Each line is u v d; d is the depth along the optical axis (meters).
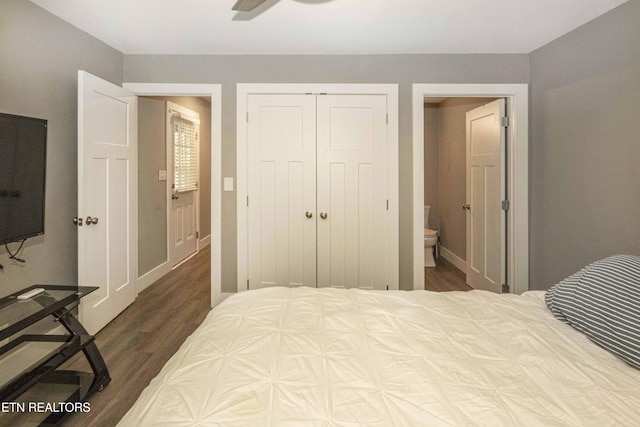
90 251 2.51
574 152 2.56
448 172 4.86
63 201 2.46
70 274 2.54
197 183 5.35
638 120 2.04
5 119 1.84
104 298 2.71
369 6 2.28
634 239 2.07
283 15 2.41
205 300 3.37
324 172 3.17
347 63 3.12
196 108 5.32
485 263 3.54
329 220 3.19
